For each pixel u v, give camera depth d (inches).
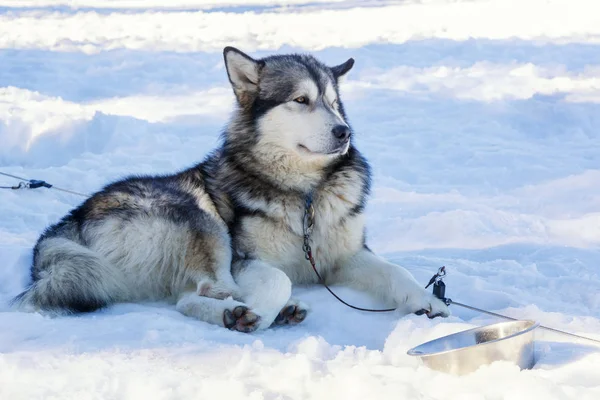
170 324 142.5
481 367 114.4
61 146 318.0
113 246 168.1
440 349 125.0
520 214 242.5
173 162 299.3
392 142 343.9
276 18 745.6
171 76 483.2
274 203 172.6
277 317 155.7
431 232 230.2
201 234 166.7
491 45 575.2
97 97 424.2
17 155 311.9
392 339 134.8
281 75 177.5
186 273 166.7
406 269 180.1
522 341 118.6
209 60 535.5
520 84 446.9
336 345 133.6
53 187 247.6
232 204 177.2
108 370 116.2
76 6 869.8
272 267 163.0
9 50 555.8
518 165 304.5
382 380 111.5
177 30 677.3
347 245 179.5
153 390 107.1
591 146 333.4
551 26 649.6
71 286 154.1
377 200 263.3
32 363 119.4
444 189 279.9
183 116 375.6
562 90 424.8
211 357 124.2
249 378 114.7
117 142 324.2
